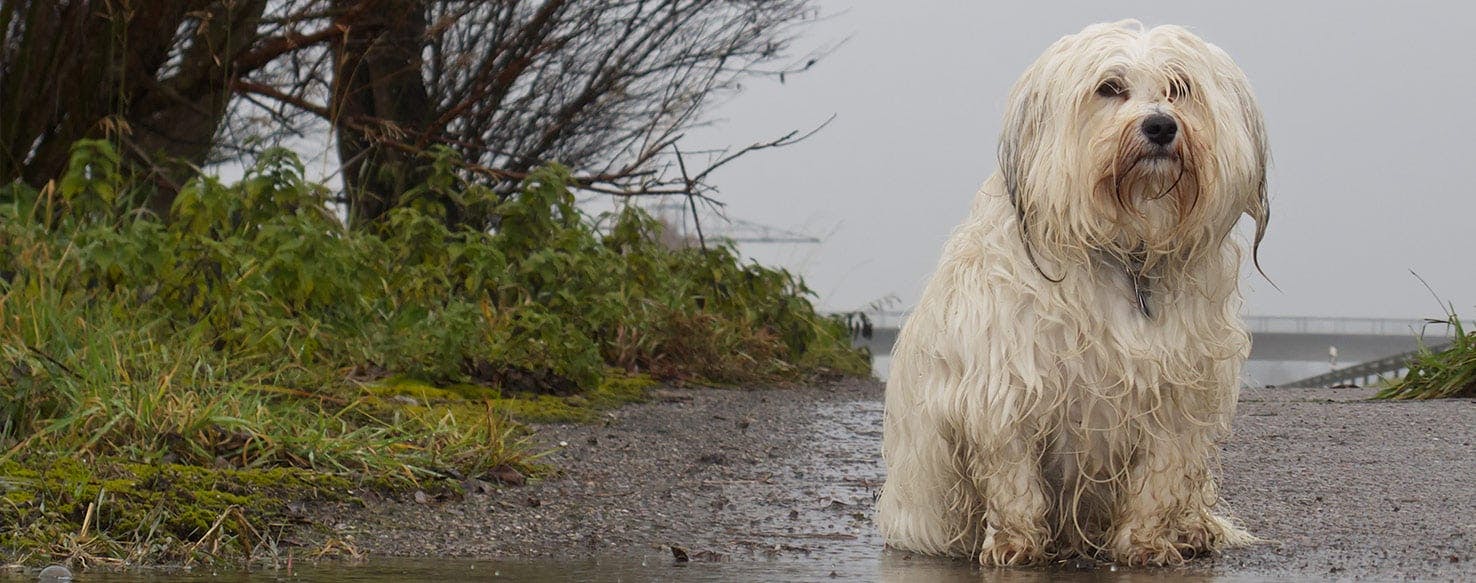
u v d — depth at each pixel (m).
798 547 4.93
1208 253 4.49
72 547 4.43
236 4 10.45
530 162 12.56
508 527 5.13
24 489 4.77
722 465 6.72
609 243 11.61
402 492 5.46
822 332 13.19
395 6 11.12
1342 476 6.25
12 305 6.45
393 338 8.30
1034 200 4.40
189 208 8.31
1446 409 8.95
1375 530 5.03
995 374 4.39
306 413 6.27
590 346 9.00
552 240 10.16
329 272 8.05
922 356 4.66
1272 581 4.20
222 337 7.26
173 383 6.19
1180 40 4.52
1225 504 5.55
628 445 7.14
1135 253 4.46
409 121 12.19
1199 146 4.34
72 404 5.62
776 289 12.38
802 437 7.89
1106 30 4.55
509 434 6.62
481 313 9.00
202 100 10.83
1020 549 4.52
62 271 7.27
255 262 7.92
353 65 11.79
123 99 9.82
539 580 4.16
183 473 5.14
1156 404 4.43
